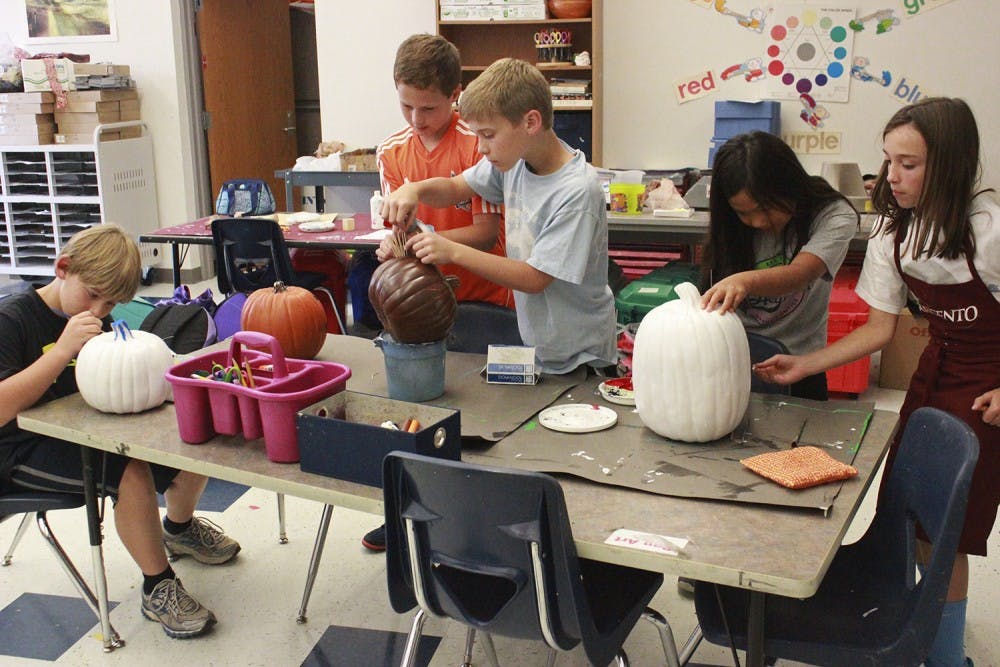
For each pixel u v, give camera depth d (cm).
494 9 556
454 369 234
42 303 241
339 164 566
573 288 222
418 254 206
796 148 550
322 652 246
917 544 212
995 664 237
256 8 746
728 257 237
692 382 179
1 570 289
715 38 548
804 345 245
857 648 165
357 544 304
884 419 200
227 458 192
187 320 311
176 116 670
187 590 276
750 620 160
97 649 249
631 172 505
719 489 166
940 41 514
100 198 625
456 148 294
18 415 221
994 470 200
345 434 176
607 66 569
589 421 196
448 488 157
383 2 608
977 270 190
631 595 180
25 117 622
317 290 489
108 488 243
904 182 188
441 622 259
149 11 657
